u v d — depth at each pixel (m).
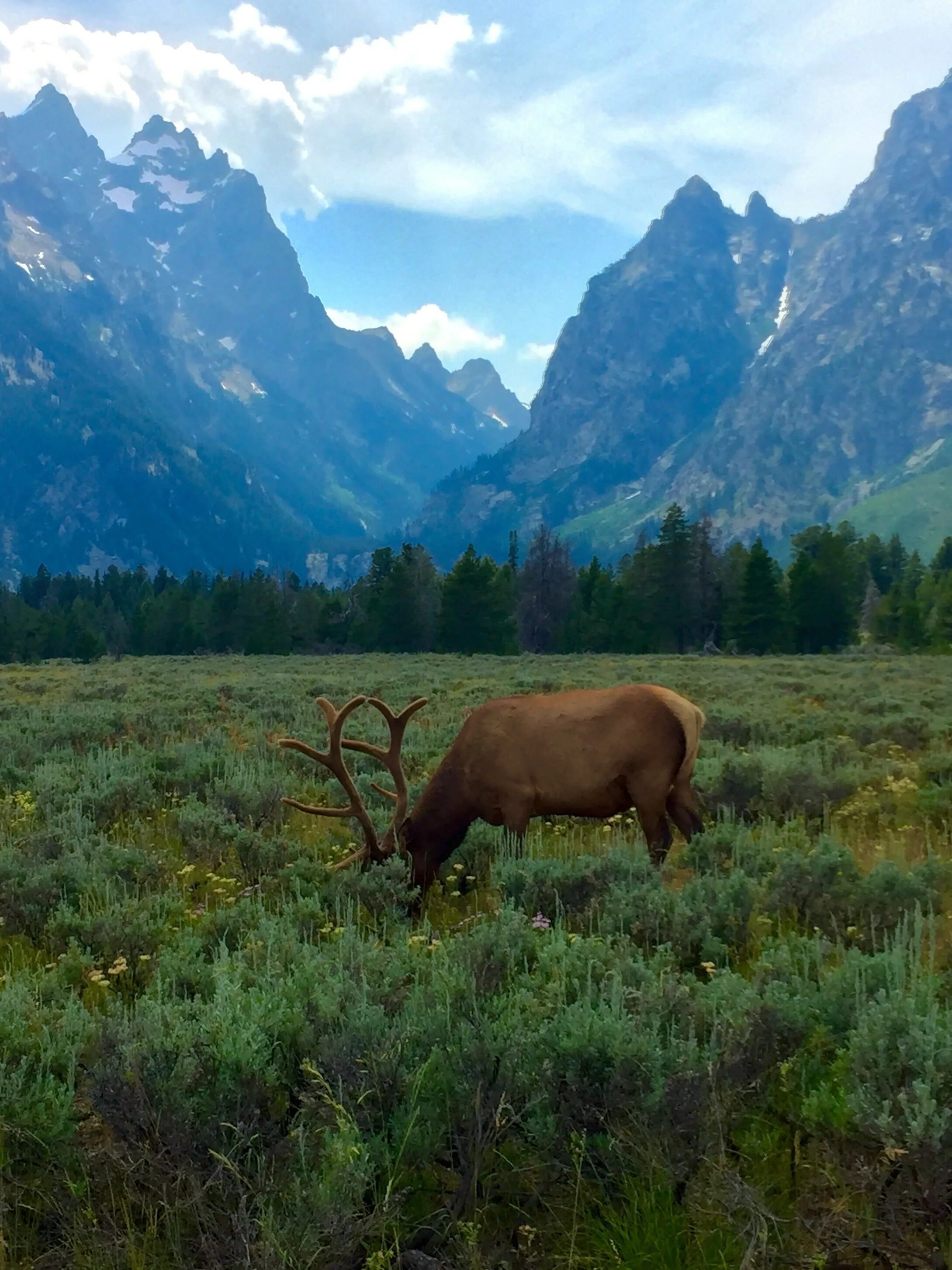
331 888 6.02
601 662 47.16
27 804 9.27
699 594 77.56
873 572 113.88
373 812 7.91
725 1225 2.65
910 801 8.56
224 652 88.69
